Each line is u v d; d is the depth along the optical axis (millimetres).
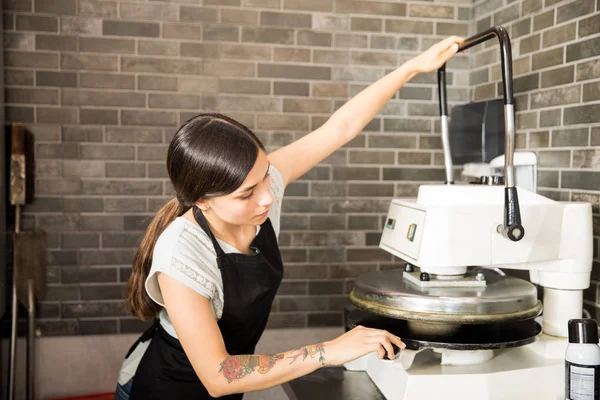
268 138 2916
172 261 1231
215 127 1201
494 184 1785
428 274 1667
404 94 3004
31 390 2713
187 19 2818
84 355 2826
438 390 1488
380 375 1659
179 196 1281
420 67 1663
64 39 2738
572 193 2143
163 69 2818
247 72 2881
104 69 2777
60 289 2803
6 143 2730
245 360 1191
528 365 1580
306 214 2977
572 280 1723
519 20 2520
